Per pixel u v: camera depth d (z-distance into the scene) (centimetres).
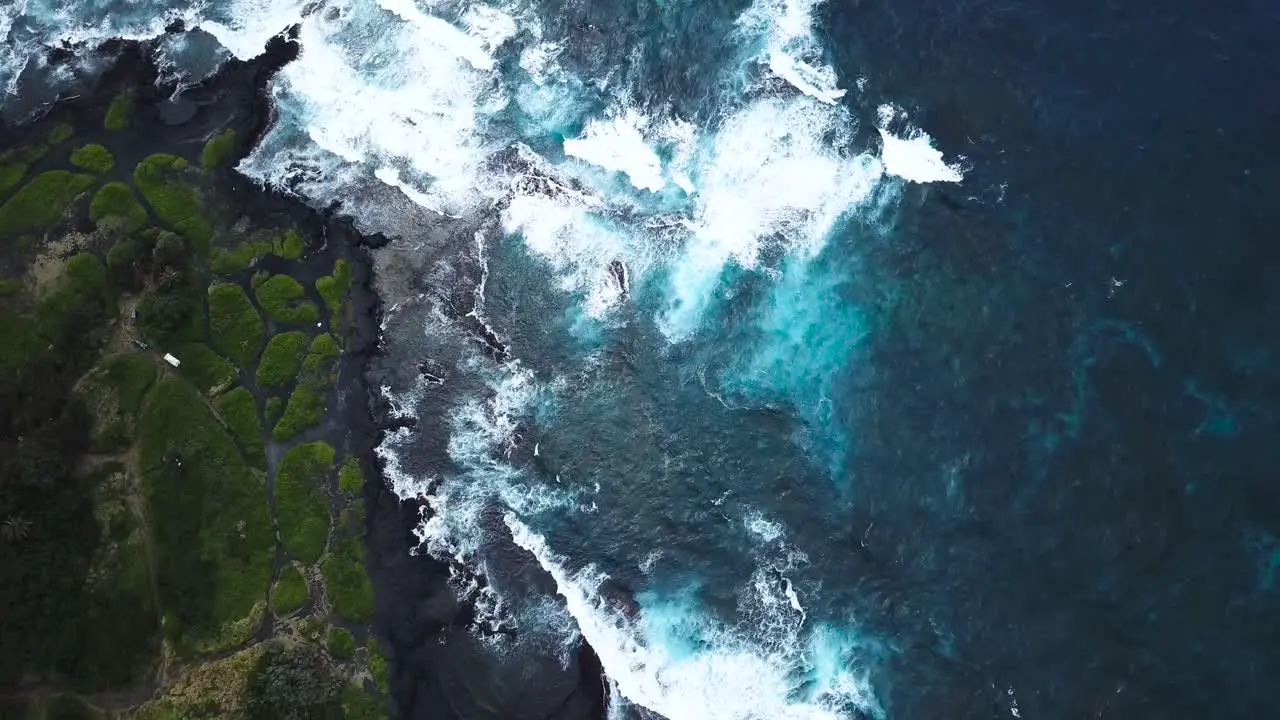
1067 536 5344
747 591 5538
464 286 6247
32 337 5856
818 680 5362
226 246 6181
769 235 6225
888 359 5850
